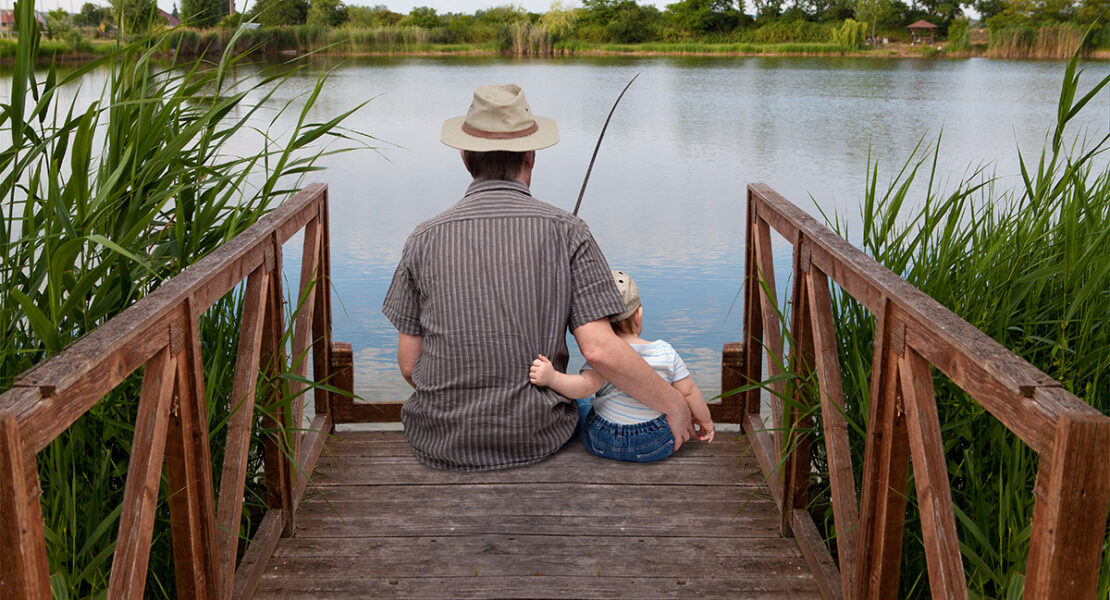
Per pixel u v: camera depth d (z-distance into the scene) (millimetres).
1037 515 1093
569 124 18688
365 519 2467
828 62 46031
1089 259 2230
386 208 9719
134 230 2029
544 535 2385
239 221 2459
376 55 50938
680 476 2695
